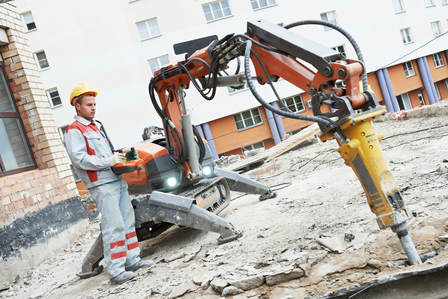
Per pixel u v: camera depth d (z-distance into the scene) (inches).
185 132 170.9
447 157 177.5
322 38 930.1
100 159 136.2
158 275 132.6
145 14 849.5
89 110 141.2
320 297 86.0
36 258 210.1
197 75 151.7
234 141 879.1
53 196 243.8
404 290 82.1
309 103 99.3
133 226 152.0
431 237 98.0
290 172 274.7
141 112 848.9
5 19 249.3
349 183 181.5
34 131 254.4
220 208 180.7
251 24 113.3
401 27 1023.0
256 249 126.6
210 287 109.3
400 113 370.6
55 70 836.0
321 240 113.1
